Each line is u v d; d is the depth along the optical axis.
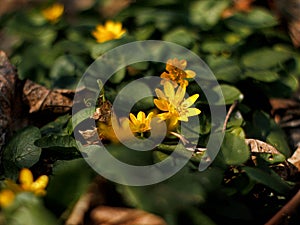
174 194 0.46
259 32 0.71
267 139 0.56
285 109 0.61
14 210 0.45
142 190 0.46
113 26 0.65
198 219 0.46
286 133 0.60
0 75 0.57
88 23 0.76
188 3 0.78
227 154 0.50
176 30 0.69
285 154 0.55
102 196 0.46
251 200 0.50
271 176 0.48
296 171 0.53
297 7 0.73
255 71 0.64
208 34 0.71
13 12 0.91
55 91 0.58
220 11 0.74
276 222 0.47
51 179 0.47
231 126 0.55
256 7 0.76
